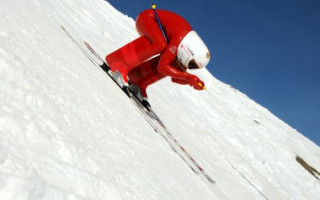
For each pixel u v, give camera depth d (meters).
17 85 1.27
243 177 6.66
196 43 3.80
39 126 1.06
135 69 4.27
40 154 0.94
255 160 10.61
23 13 2.64
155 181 1.79
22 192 0.68
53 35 3.01
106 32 8.60
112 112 2.35
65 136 1.19
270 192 7.75
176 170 2.57
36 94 1.32
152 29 3.81
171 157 2.88
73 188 0.91
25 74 1.40
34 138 0.97
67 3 7.68
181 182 2.36
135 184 1.44
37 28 2.62
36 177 0.78
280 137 18.44
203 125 8.82
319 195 12.18
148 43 3.84
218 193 3.38
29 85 1.33
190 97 11.62
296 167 13.78
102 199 1.02
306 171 14.21
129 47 3.91
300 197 10.27
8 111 0.98
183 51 3.76
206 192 2.86
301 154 18.19
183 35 3.76
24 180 0.71
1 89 1.11
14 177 0.69
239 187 5.36
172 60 3.86
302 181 12.38
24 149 0.89
